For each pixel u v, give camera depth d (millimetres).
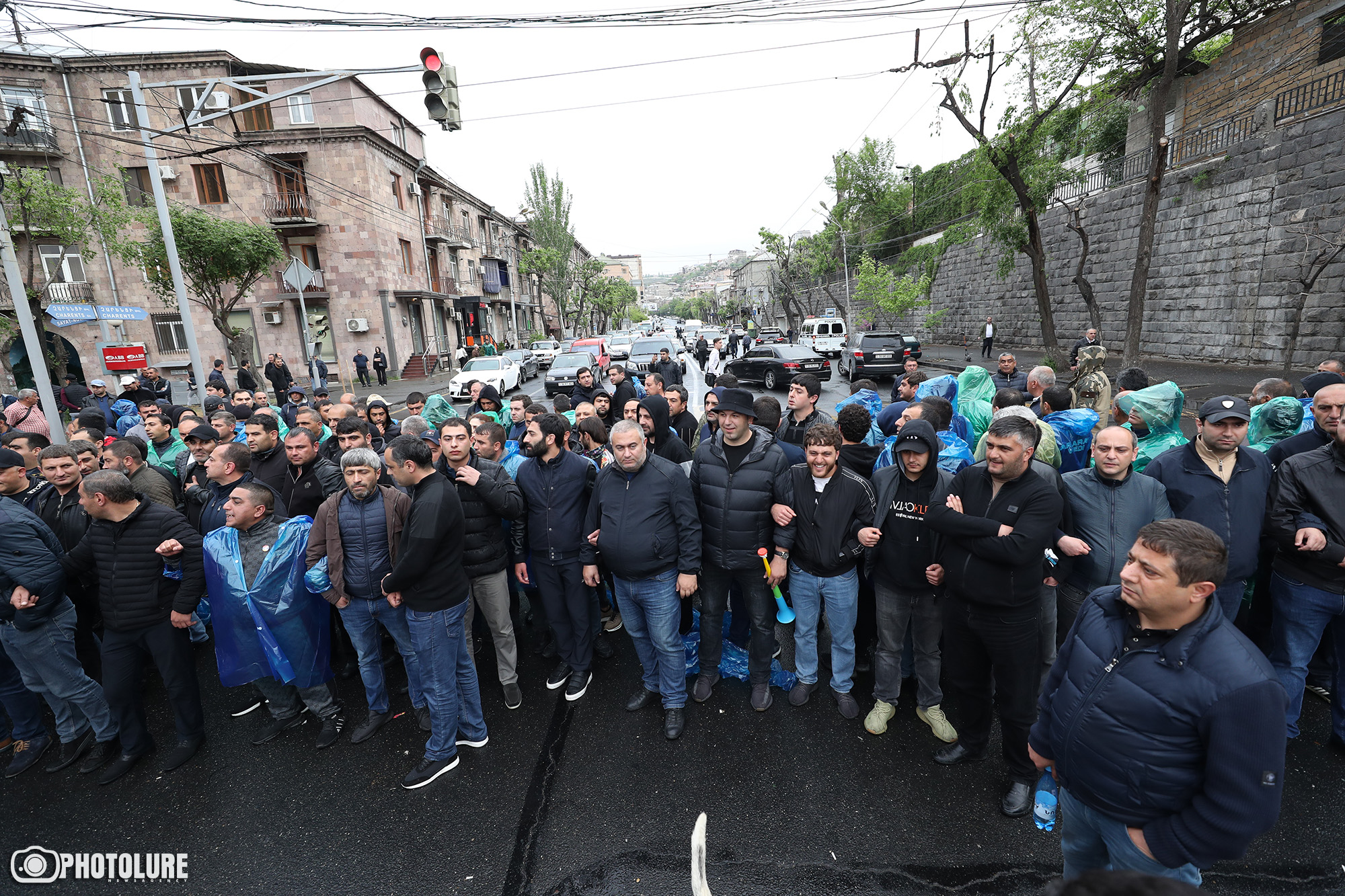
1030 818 2762
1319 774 2922
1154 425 3893
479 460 3779
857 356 18359
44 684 3385
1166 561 1527
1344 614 2936
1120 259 17703
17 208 12547
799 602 3535
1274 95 13852
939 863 2559
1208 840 1521
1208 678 1526
